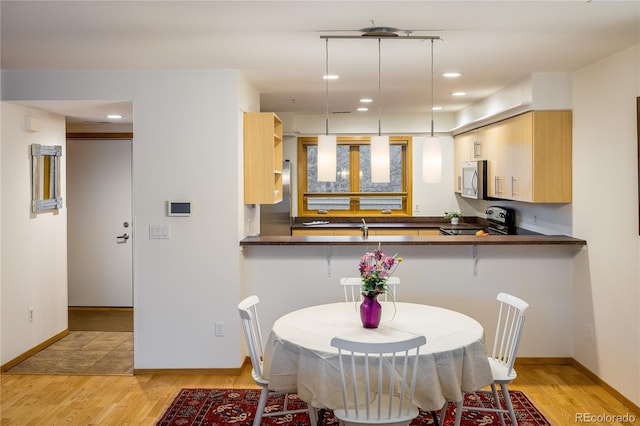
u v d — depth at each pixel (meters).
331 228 8.00
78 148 7.56
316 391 3.16
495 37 3.86
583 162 4.92
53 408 4.30
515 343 3.61
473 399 4.48
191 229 4.98
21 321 5.45
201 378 4.96
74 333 6.45
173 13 3.31
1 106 5.07
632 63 4.12
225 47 4.13
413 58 4.51
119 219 7.59
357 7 3.19
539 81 5.11
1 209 5.11
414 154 8.58
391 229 8.00
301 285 5.25
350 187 8.72
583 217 4.94
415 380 3.02
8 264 5.23
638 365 4.12
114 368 5.24
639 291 4.09
